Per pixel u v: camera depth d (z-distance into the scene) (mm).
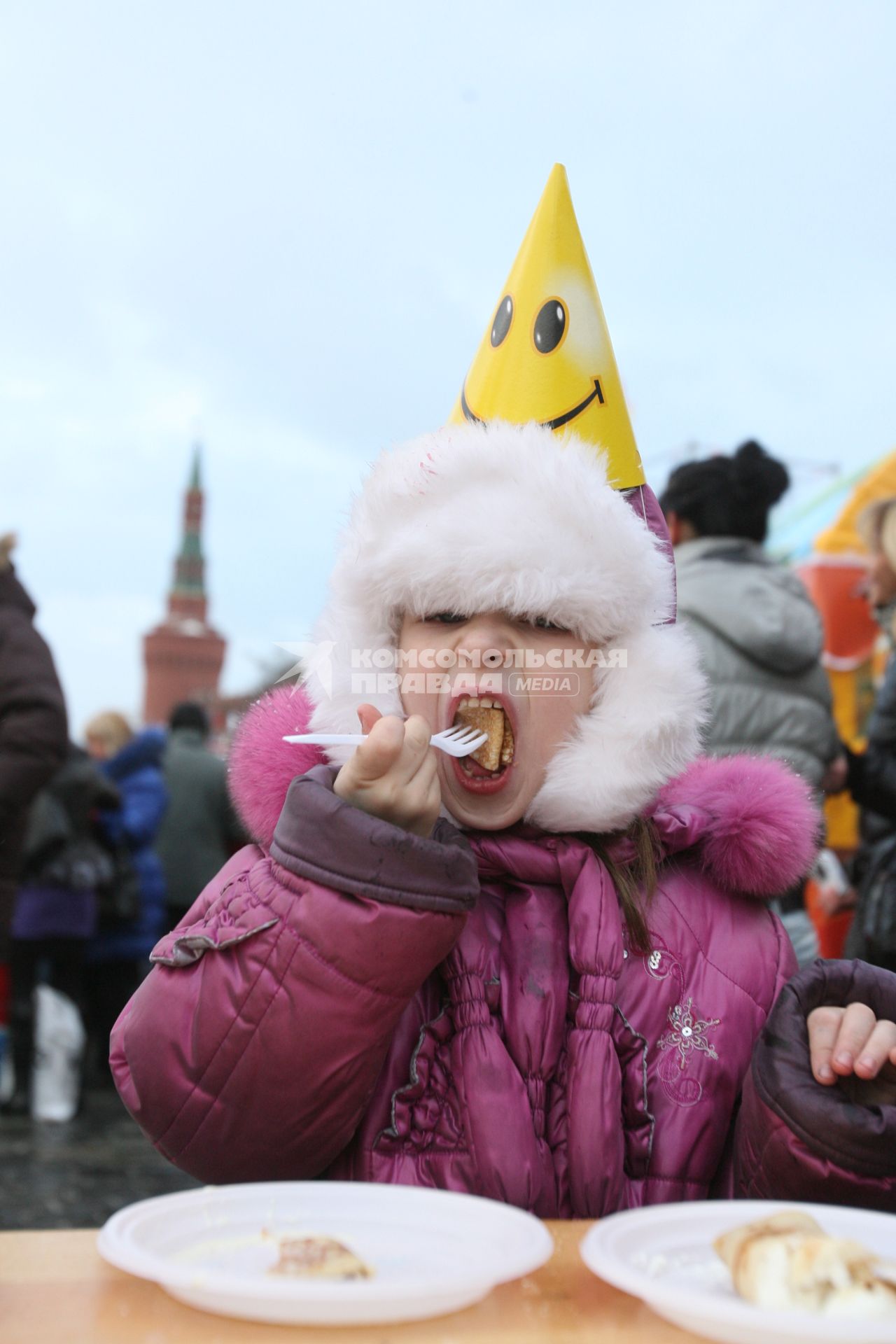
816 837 1422
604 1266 799
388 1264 865
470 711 1311
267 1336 765
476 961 1236
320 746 1331
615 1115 1193
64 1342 752
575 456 1329
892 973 1188
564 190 1535
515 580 1251
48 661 3895
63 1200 3617
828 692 2965
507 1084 1183
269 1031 1100
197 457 76438
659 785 1338
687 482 3025
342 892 1088
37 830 5043
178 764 6289
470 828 1316
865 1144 1061
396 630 1356
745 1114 1156
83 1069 5223
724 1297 831
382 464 1362
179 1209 902
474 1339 772
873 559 3957
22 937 5023
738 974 1342
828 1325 721
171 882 6215
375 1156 1195
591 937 1259
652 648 1326
